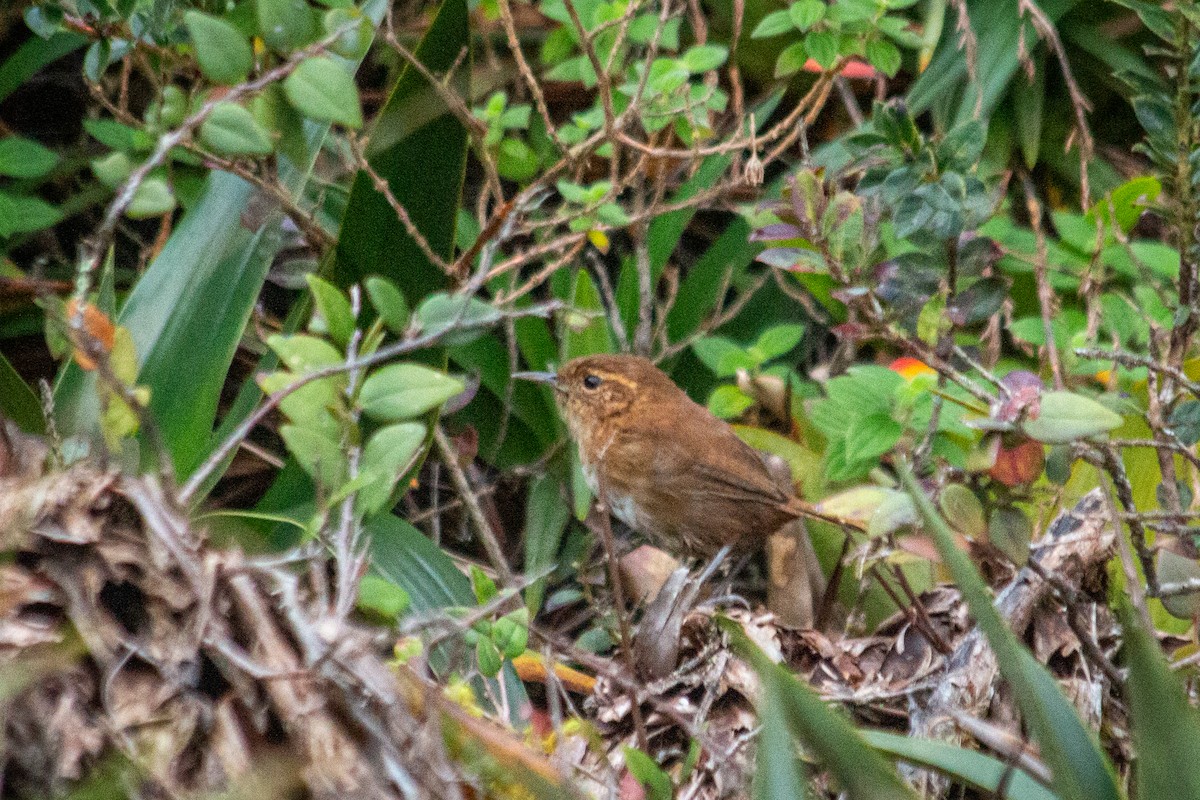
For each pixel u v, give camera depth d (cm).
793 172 951
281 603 538
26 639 493
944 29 1084
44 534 506
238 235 804
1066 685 718
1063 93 1126
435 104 795
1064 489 860
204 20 584
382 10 810
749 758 700
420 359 823
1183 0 704
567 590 959
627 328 1068
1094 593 762
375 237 811
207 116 589
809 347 1095
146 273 794
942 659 749
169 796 481
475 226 1016
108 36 748
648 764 604
